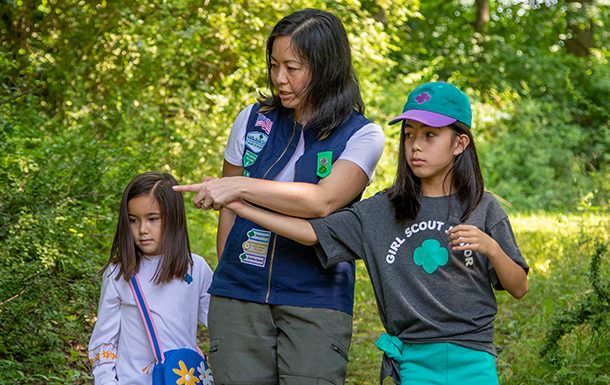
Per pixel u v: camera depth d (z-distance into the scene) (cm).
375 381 616
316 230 364
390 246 367
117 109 1057
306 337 375
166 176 423
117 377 414
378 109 1580
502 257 350
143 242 415
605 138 1930
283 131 389
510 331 701
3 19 1181
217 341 390
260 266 381
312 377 373
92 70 1204
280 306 378
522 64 2061
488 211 366
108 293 418
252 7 1322
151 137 1039
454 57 2073
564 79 2055
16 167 676
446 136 362
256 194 357
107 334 417
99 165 756
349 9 1505
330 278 380
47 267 552
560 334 548
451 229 348
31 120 920
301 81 372
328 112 375
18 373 515
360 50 1418
